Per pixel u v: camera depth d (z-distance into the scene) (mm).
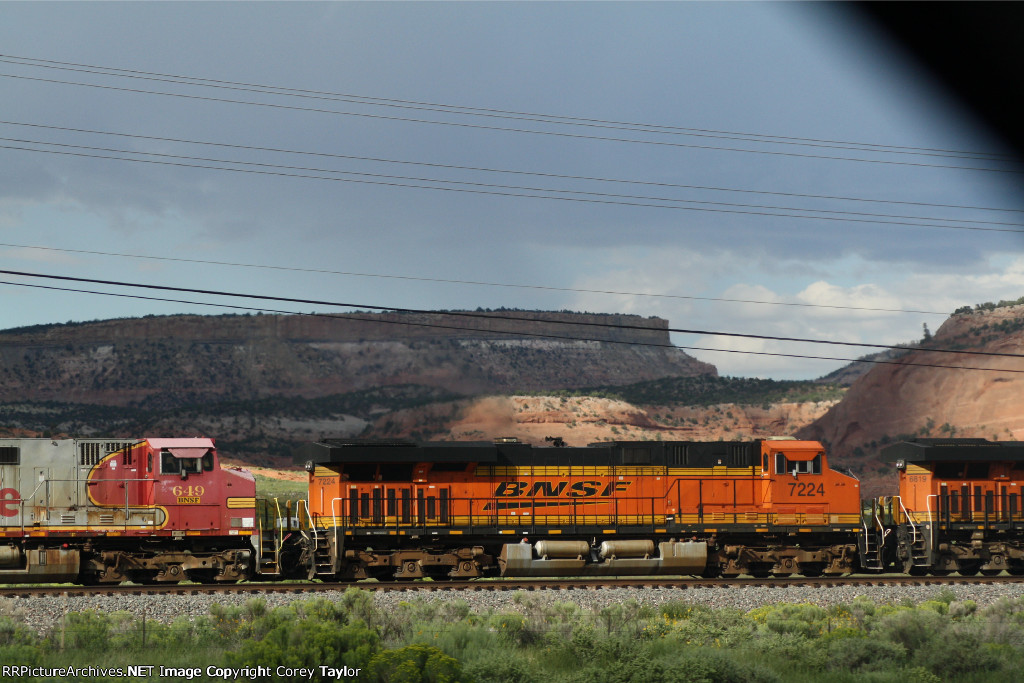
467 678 65562
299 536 124188
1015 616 92500
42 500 112188
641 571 128750
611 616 88125
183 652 74250
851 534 134750
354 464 122625
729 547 131375
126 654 73562
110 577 115000
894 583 121250
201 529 116688
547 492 128125
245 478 119375
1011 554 135375
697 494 131375
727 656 71000
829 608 100812
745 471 133125
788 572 132250
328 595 104500
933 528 132625
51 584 117125
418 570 123562
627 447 131250
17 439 113125
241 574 117688
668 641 78250
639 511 129750
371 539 123000
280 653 65562
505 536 126688
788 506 132125
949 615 91875
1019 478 136500
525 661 70625
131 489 115625
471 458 124188
